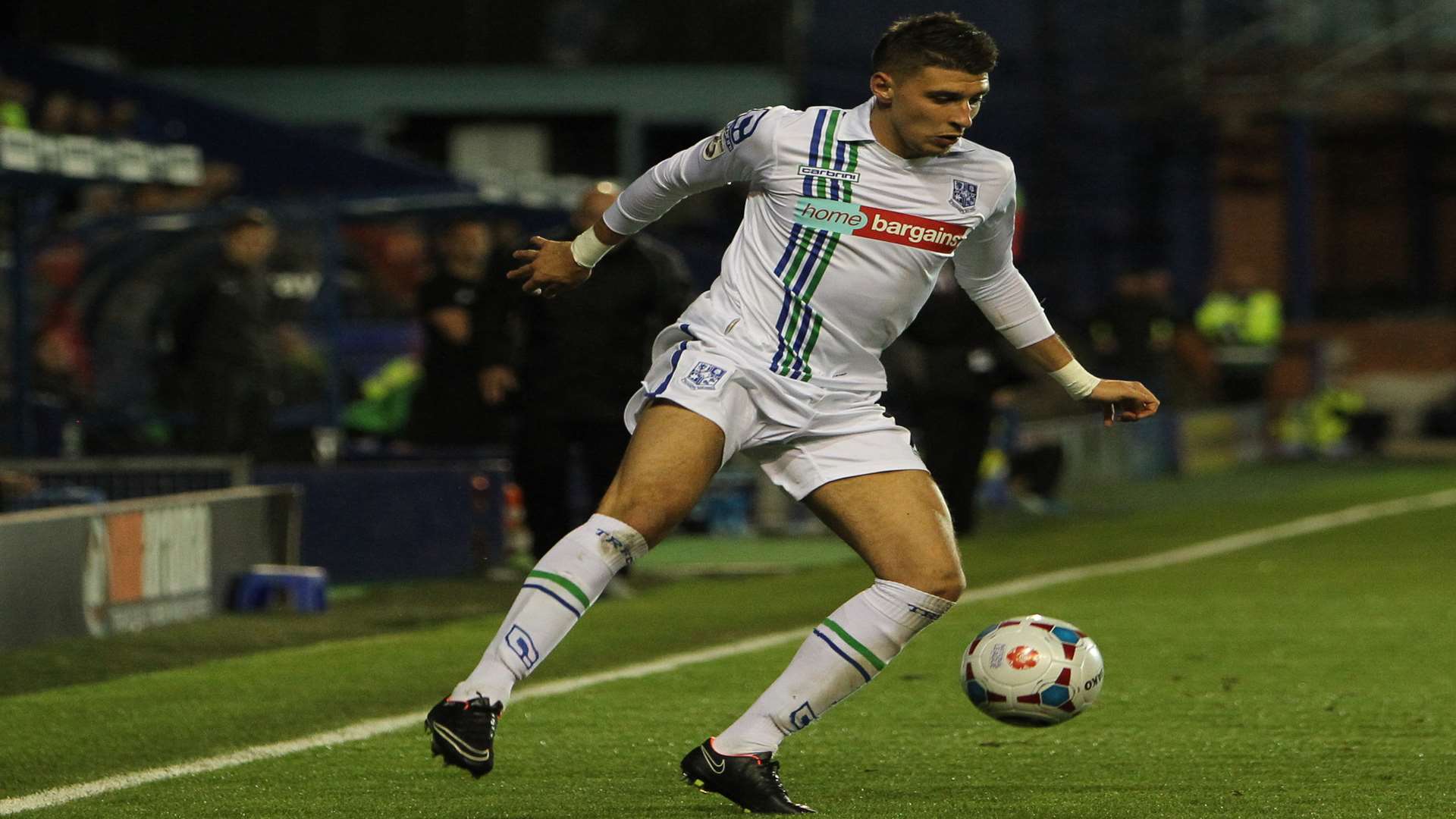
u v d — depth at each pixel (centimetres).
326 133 9644
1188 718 2383
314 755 2153
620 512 1723
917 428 4975
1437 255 12638
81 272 5478
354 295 6506
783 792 1794
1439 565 4272
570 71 9738
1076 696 1889
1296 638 3131
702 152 1817
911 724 2333
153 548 3366
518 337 3947
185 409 5253
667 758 2133
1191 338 8169
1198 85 9969
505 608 3638
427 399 4962
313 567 4078
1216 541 4850
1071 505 6081
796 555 4672
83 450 5041
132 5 9519
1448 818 1816
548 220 6303
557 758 2133
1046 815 1830
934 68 1700
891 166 1748
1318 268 12712
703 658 2914
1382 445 8844
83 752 2200
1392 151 12631
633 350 3800
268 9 9581
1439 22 9762
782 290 1764
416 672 2812
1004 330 1906
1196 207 11456
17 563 3031
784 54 9762
